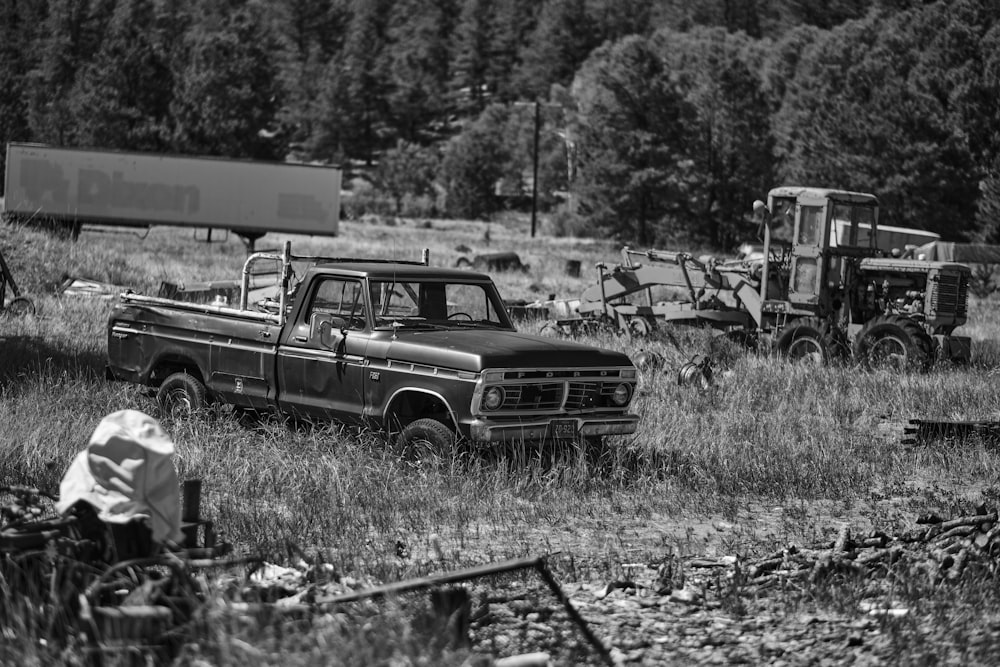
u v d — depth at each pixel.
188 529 6.79
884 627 6.85
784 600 7.45
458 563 8.26
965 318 22.28
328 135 190.25
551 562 8.38
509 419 11.20
